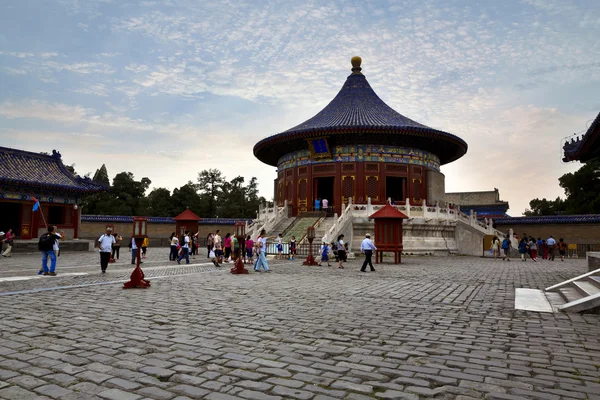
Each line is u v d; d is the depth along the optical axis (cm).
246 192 10500
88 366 657
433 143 4831
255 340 815
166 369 646
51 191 4253
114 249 2934
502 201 8650
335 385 584
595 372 643
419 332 888
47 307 1141
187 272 2206
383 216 2998
